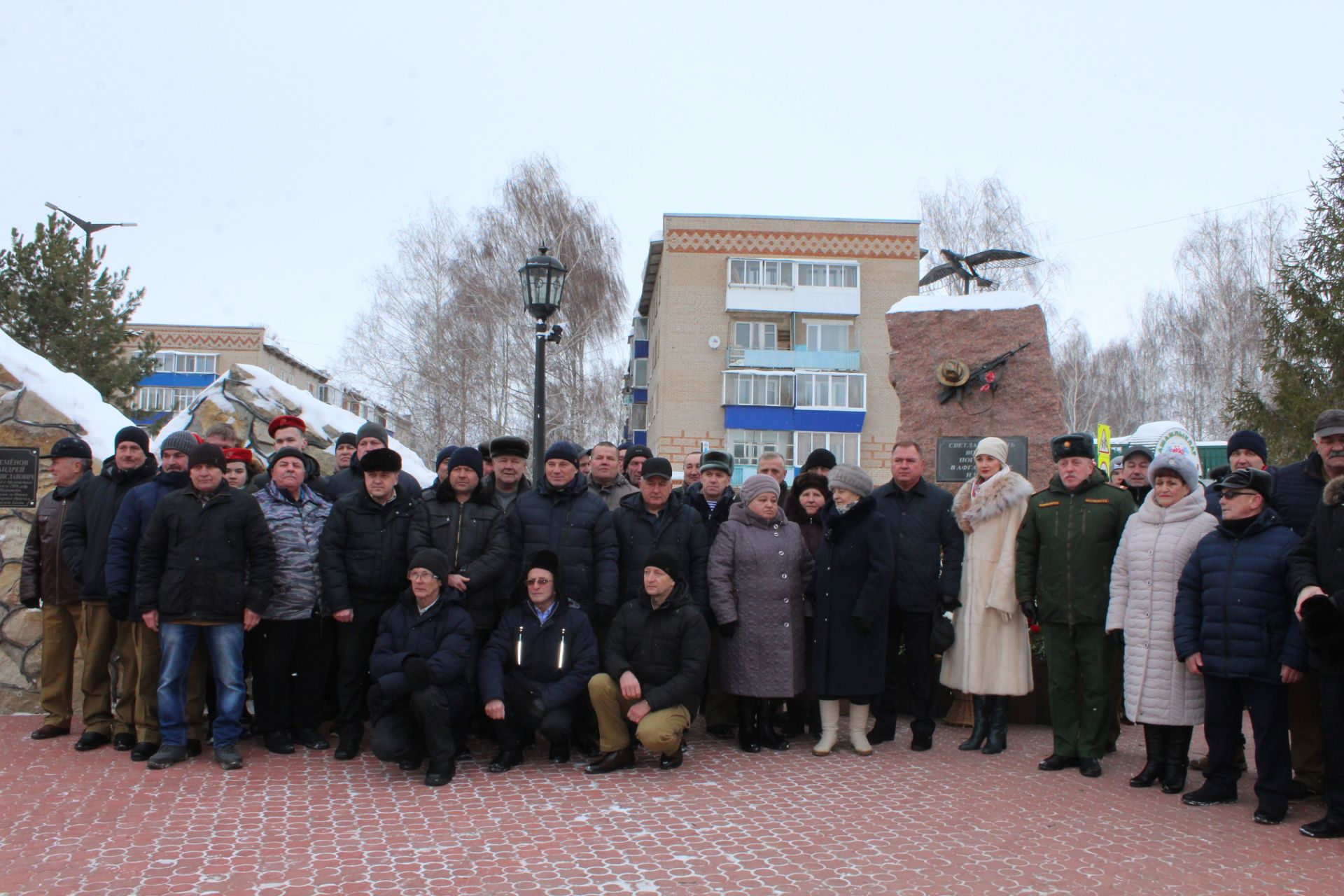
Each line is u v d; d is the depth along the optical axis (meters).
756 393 34.56
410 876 3.82
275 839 4.25
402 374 27.23
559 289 9.30
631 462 7.81
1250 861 4.12
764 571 6.09
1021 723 7.11
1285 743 4.72
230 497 5.64
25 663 6.91
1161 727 5.33
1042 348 8.12
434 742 5.27
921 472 6.55
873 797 5.05
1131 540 5.47
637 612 5.81
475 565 5.97
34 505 7.04
